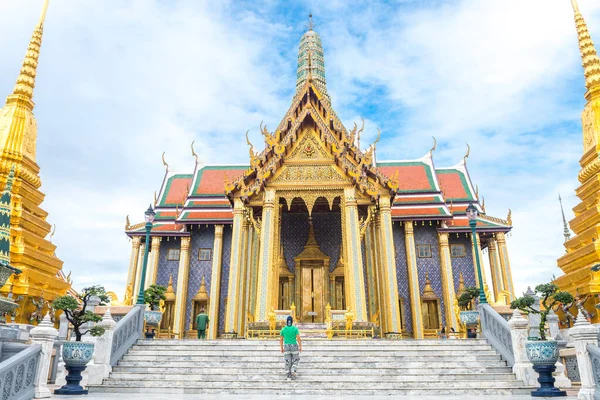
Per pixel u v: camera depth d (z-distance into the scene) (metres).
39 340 8.20
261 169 21.06
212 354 12.91
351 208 20.41
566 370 13.37
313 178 21.08
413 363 12.14
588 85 18.70
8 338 8.65
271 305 18.77
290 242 25.36
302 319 22.98
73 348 10.08
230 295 20.48
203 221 27.88
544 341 10.04
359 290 18.94
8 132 18.55
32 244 17.91
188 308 27.19
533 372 11.07
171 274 28.31
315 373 11.61
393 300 19.66
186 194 30.94
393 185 21.17
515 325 11.76
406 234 27.53
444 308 26.58
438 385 10.87
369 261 22.66
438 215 27.77
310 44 31.70
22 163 18.53
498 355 12.56
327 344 13.50
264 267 19.42
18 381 7.47
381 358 12.43
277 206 20.88
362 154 21.72
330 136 21.31
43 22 21.38
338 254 24.91
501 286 26.97
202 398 9.25
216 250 27.28
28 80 20.03
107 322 12.02
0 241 9.28
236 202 21.59
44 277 17.61
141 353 13.06
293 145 21.77
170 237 29.02
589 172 17.39
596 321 15.03
